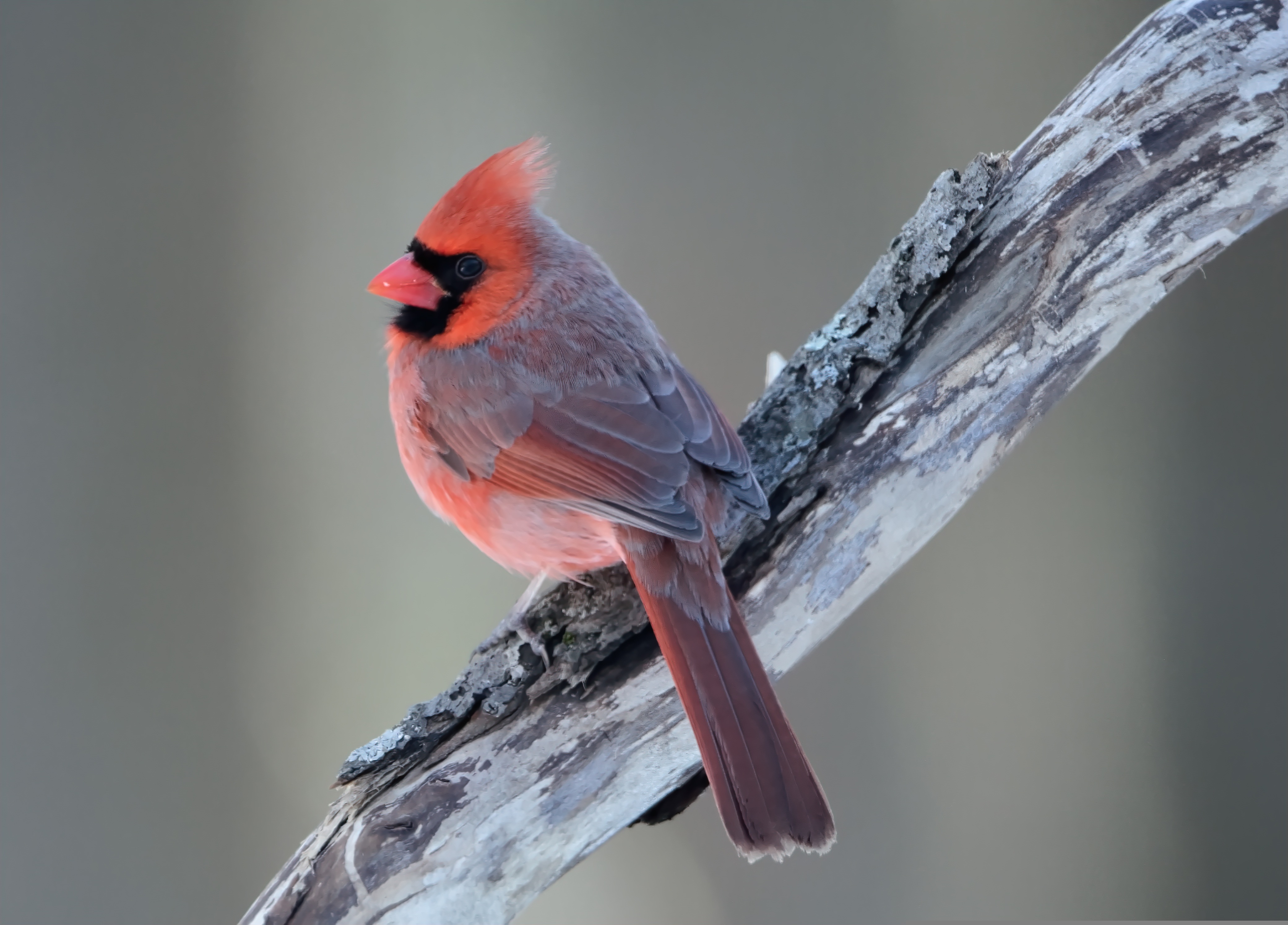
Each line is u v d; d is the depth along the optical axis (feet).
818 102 18.47
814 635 17.83
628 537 17.79
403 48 18.51
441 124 18.51
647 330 17.90
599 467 17.81
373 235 18.51
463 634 18.48
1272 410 18.38
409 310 17.93
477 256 17.90
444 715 17.76
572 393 17.85
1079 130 17.83
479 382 17.87
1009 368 17.81
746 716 17.72
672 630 17.75
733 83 18.48
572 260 17.93
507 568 17.93
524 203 17.92
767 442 17.84
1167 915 18.38
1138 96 17.81
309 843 17.75
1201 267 17.83
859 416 17.83
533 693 17.76
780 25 18.47
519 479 17.85
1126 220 17.81
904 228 17.85
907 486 17.81
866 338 17.84
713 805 18.45
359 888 17.72
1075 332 17.81
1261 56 17.80
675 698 17.76
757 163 18.48
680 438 17.81
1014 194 17.83
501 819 17.75
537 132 18.51
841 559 17.81
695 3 18.48
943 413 17.81
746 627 17.79
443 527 18.49
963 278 17.83
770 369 18.13
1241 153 17.80
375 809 17.75
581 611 17.79
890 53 18.47
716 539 17.81
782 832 17.70
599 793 17.76
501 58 18.51
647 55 18.48
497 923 17.75
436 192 18.51
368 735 18.45
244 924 17.74
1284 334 18.37
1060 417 18.42
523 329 17.89
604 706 17.76
